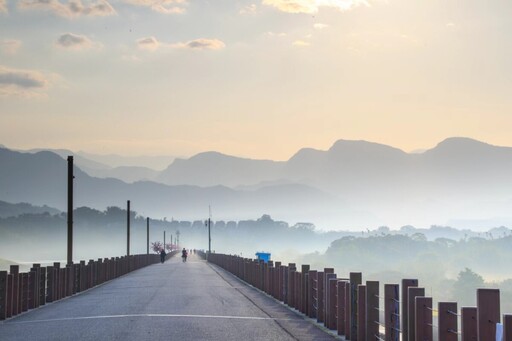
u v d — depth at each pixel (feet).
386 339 60.75
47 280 127.75
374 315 67.41
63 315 101.60
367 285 67.56
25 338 76.23
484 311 43.19
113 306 114.21
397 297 61.00
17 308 103.40
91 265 174.60
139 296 136.15
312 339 74.54
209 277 224.94
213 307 110.93
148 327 84.12
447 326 48.96
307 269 101.86
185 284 180.96
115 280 209.87
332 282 82.33
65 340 73.82
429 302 53.93
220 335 77.15
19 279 105.40
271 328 83.76
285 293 117.91
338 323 77.77
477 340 43.60
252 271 174.50
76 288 153.28
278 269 127.03
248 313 101.50
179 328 83.25
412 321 56.13
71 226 207.31
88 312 104.83
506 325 39.04
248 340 73.51
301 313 100.73
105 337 75.51
